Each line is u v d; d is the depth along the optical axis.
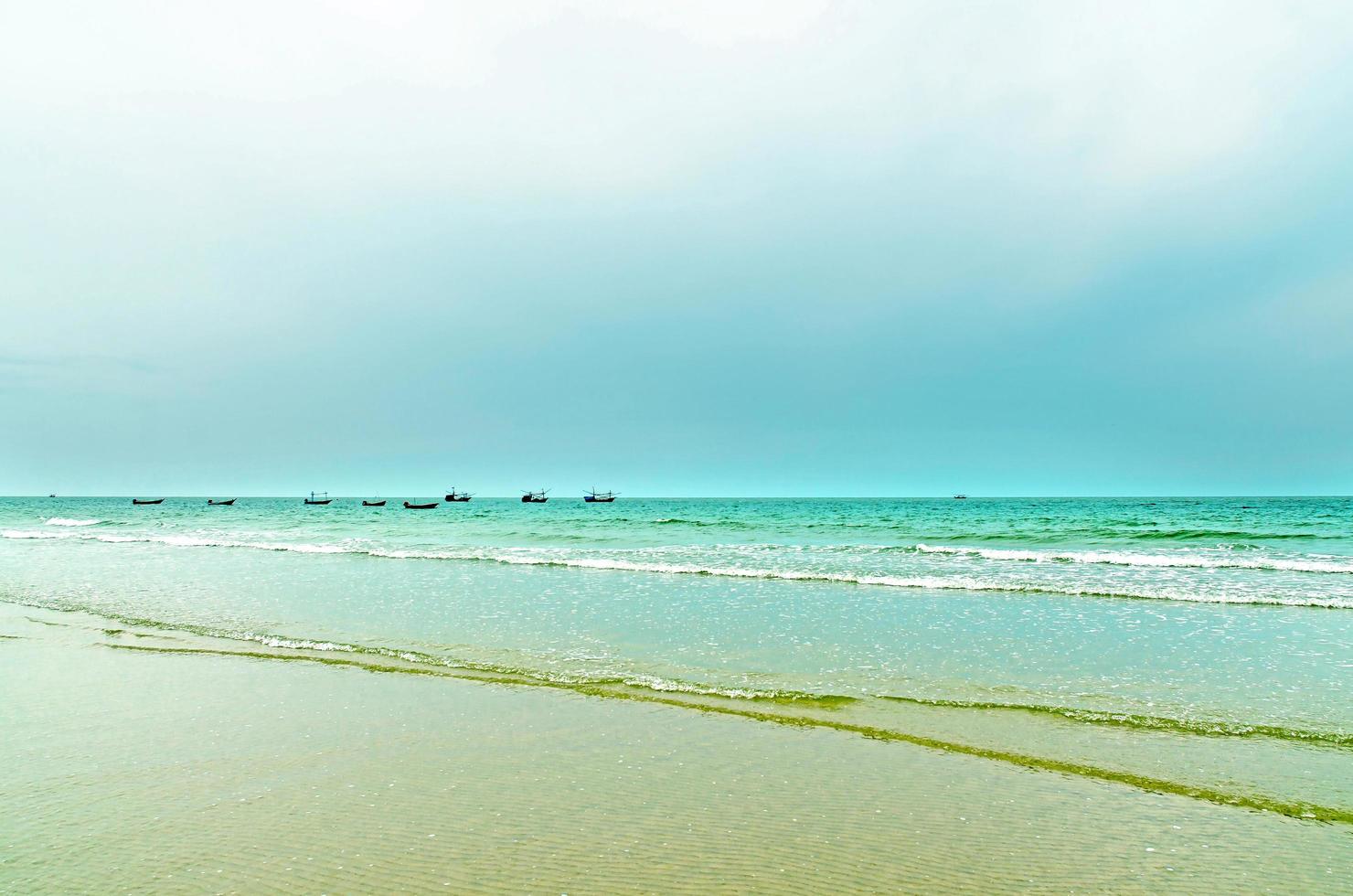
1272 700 9.17
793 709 8.84
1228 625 14.01
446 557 28.11
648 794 6.37
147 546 35.50
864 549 31.47
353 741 7.70
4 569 24.48
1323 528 40.50
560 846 5.41
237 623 14.41
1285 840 5.55
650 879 4.95
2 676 10.45
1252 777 6.77
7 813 5.97
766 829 5.70
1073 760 7.21
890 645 12.32
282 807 6.07
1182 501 139.25
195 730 8.07
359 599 17.39
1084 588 18.75
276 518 71.50
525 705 9.02
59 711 8.73
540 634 13.29
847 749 7.51
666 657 11.50
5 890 4.78
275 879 4.92
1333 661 11.18
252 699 9.29
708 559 27.28
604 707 8.96
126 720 8.42
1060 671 10.62
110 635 13.28
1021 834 5.66
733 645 12.37
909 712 8.74
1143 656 11.52
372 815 5.93
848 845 5.45
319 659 11.42
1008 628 13.74
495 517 73.31
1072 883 4.93
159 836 5.55
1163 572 22.02
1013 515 67.44
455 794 6.35
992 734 7.95
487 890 4.79
